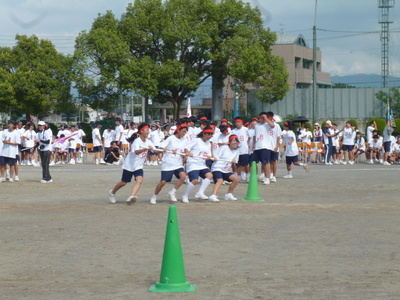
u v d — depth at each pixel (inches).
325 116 2659.9
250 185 620.1
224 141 699.4
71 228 446.0
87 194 698.8
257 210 539.5
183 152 594.6
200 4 2208.4
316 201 609.0
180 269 268.4
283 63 2310.5
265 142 793.6
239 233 418.3
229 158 617.3
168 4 2204.7
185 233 419.5
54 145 1305.4
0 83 2384.4
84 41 2164.1
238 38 2164.1
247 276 293.6
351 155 1256.8
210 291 264.7
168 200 628.7
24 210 549.6
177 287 265.6
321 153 1347.2
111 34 2148.1
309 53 3531.0
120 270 312.0
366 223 458.6
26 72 2416.3
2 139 863.1
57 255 350.9
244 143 825.5
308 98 2662.4
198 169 607.5
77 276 299.7
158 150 583.8
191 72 2206.0
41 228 446.9
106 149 1323.8
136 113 4338.1
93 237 407.8
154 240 395.2
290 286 272.2
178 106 2347.4
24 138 1179.9
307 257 337.7
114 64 2127.2
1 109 2500.0
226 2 2217.0
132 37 2210.9
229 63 2274.9
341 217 491.5
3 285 283.1
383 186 764.0
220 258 337.1
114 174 1002.1
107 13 2251.5
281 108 2691.9
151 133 1198.9
